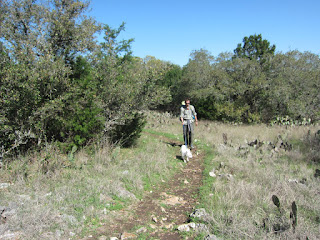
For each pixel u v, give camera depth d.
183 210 4.38
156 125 15.02
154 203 4.58
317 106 16.72
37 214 3.41
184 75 23.67
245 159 7.51
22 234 3.05
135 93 7.87
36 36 7.80
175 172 6.60
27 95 5.65
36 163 5.41
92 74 7.82
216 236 3.34
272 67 18.09
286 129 12.73
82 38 8.73
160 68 8.36
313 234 3.24
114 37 13.12
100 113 7.45
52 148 6.16
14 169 4.98
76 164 5.86
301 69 17.72
